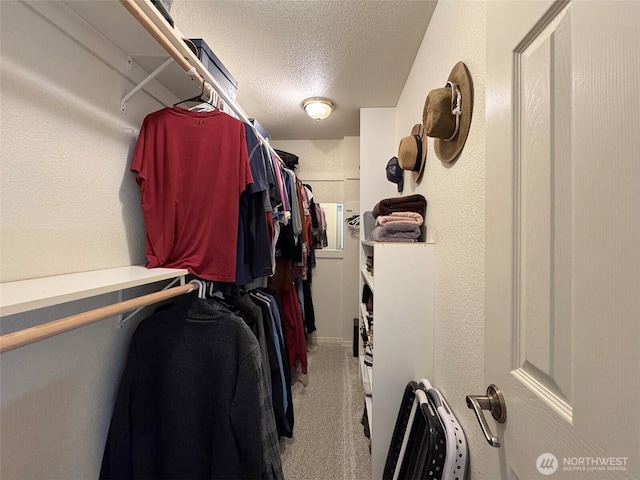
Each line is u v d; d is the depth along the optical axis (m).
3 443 0.61
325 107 2.31
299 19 1.40
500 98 0.56
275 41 1.57
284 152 3.06
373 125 2.46
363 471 1.45
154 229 1.00
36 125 0.67
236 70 1.86
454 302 1.04
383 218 1.44
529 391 0.45
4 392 0.62
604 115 0.33
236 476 0.90
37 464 0.69
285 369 1.72
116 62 0.91
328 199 3.35
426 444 1.01
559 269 0.40
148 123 1.01
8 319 0.62
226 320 0.99
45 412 0.71
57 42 0.72
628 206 0.30
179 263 1.01
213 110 1.15
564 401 0.38
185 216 1.03
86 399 0.84
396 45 1.60
